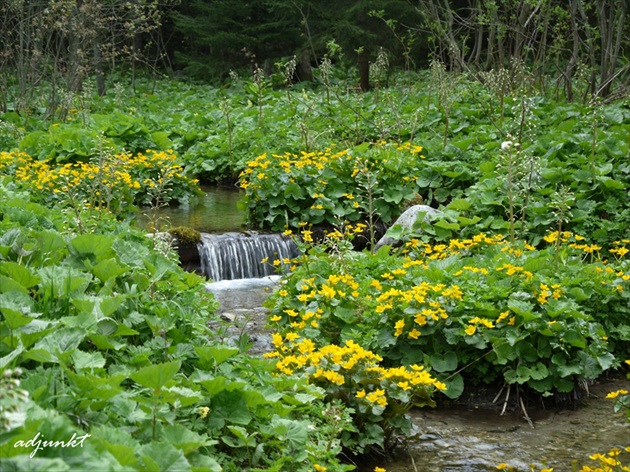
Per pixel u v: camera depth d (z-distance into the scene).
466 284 5.95
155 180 11.48
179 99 20.52
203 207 11.12
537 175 9.64
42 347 3.44
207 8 23.02
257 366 4.22
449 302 5.61
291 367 4.64
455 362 5.52
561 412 5.40
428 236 8.54
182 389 3.34
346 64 23.19
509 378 5.45
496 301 5.77
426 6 19.17
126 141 13.32
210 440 3.29
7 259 4.74
